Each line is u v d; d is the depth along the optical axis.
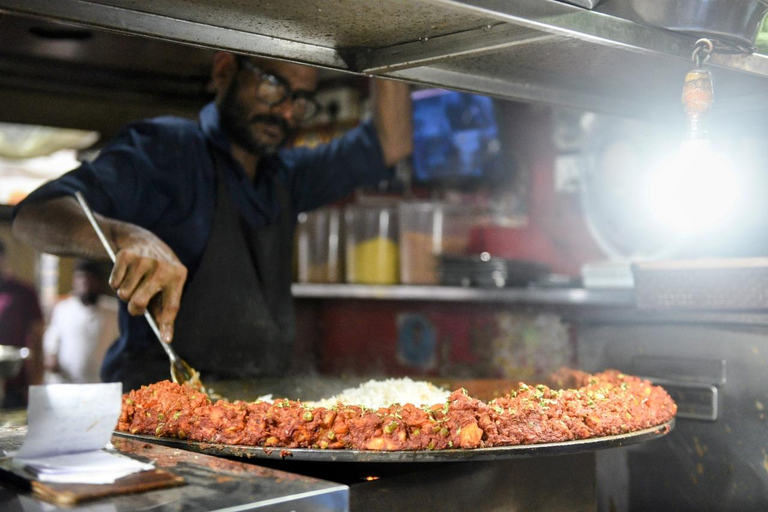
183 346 2.45
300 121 2.59
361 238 3.81
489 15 1.25
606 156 3.41
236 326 2.53
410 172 3.82
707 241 2.78
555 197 3.65
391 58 1.64
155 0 1.39
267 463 1.49
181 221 2.46
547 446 1.38
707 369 1.92
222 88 2.54
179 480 1.15
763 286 1.83
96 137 3.83
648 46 1.45
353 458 1.31
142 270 1.72
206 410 1.44
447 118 3.70
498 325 3.69
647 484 2.01
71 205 2.01
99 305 4.95
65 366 4.90
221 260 2.51
